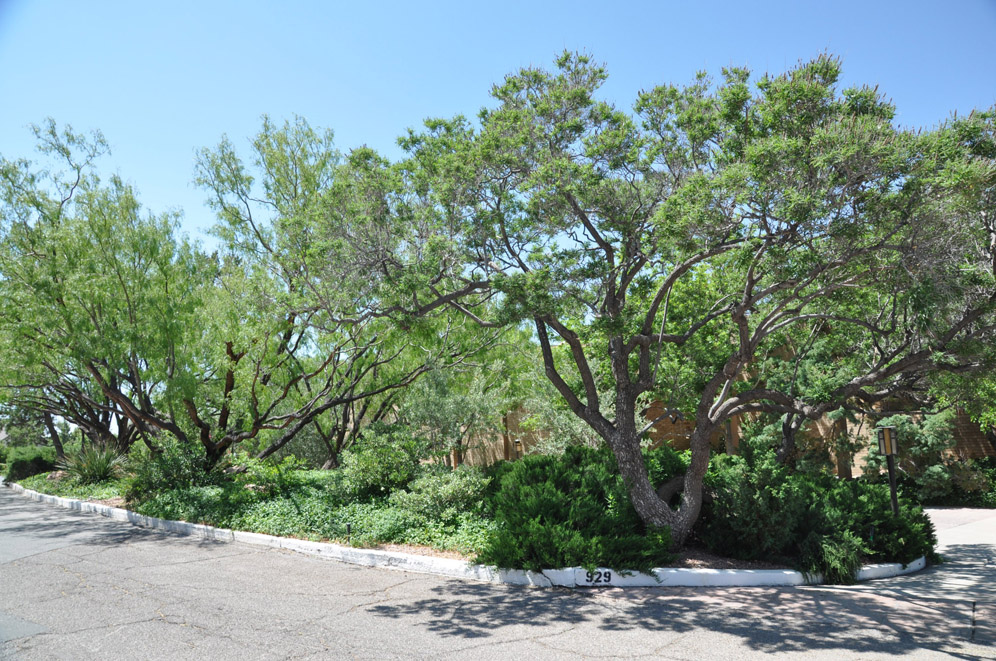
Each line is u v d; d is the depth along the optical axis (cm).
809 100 886
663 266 1301
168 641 676
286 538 1223
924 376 1123
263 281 1517
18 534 1379
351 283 1117
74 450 2684
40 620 748
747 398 1067
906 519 1184
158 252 1662
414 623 752
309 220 1398
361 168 1155
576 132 1127
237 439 1761
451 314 1653
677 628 736
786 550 1080
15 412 3625
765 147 844
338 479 1455
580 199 1066
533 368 2023
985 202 845
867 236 902
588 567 937
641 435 1162
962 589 945
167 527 1431
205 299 1689
